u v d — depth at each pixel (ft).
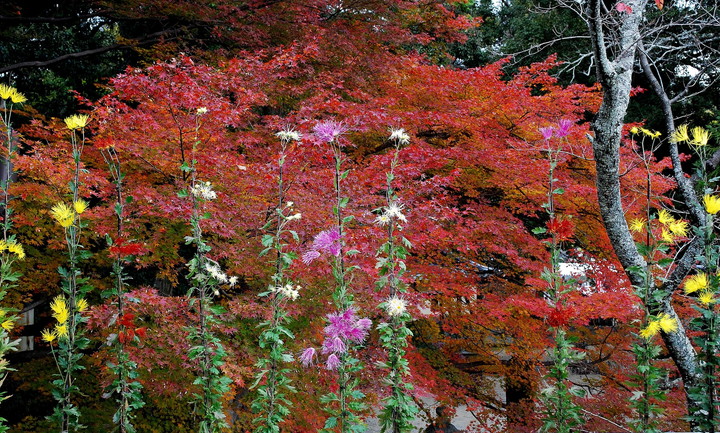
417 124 20.68
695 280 8.53
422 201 19.17
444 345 25.41
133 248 9.21
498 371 24.23
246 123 20.44
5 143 13.64
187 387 14.98
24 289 17.11
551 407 9.41
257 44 26.53
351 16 28.22
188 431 18.89
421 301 18.48
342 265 9.05
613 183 15.03
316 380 15.37
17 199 15.65
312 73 22.40
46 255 17.83
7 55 33.17
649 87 34.45
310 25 25.30
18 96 10.16
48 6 31.63
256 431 8.84
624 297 16.25
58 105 36.17
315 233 15.34
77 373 19.27
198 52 25.99
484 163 20.27
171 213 14.29
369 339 17.75
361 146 23.79
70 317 8.87
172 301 14.08
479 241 20.94
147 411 19.35
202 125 15.37
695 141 9.22
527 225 29.63
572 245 23.47
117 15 27.84
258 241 15.71
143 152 15.44
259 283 16.03
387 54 25.55
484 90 21.53
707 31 25.88
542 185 19.67
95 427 17.65
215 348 9.64
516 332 21.53
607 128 14.62
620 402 19.48
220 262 17.01
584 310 16.43
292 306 14.92
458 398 22.81
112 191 15.07
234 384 14.62
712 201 8.45
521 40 39.34
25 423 18.65
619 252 15.42
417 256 21.43
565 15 36.58
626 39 15.21
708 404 8.45
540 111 21.88
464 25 33.68
